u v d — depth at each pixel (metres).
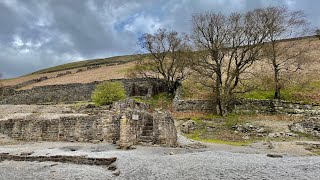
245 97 49.72
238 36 47.81
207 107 48.22
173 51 60.88
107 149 23.31
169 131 26.22
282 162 17.73
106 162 18.81
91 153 21.03
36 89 70.88
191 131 37.44
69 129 29.67
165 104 53.03
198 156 19.70
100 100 47.62
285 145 28.34
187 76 60.44
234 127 37.56
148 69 62.66
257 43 47.91
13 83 98.31
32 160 20.66
